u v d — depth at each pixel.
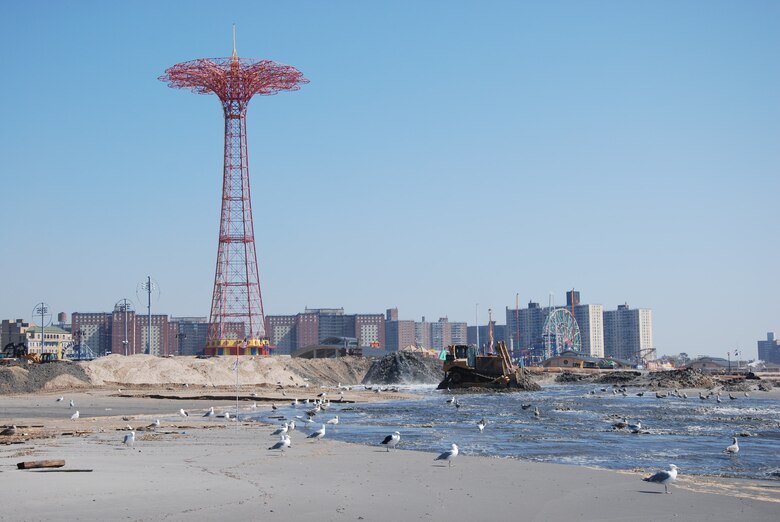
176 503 31.48
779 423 83.44
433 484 37.88
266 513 29.95
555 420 87.62
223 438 62.31
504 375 176.25
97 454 49.16
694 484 39.53
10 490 33.41
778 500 34.50
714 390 198.12
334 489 35.84
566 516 30.66
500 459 48.12
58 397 140.62
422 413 101.38
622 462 50.19
